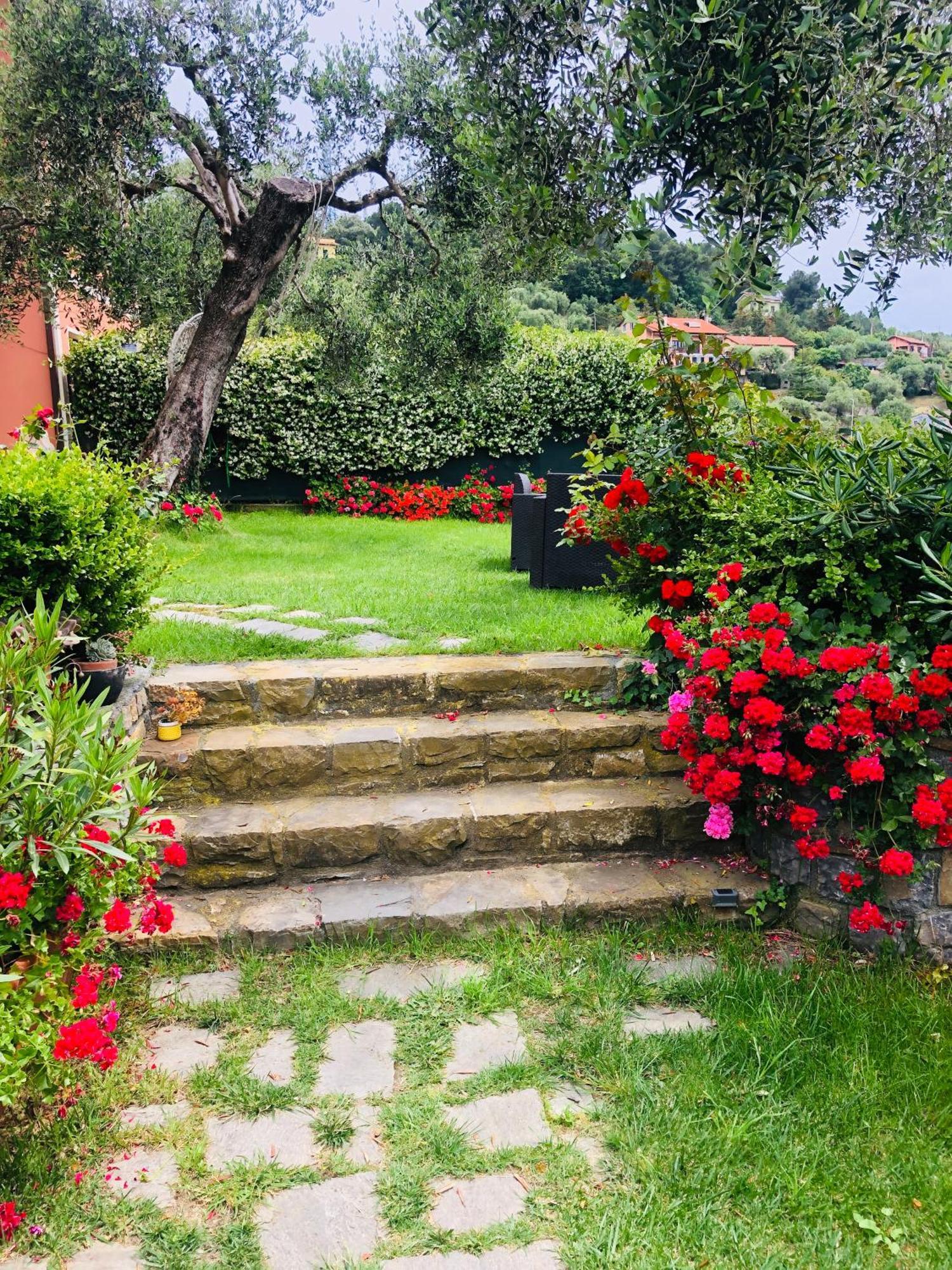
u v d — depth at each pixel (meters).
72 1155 2.01
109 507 3.59
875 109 2.59
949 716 2.64
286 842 3.04
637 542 3.61
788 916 2.95
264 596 5.30
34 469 3.35
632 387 11.18
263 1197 1.89
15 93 6.26
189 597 5.24
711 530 3.37
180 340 8.41
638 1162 1.96
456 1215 1.84
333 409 10.94
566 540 3.90
